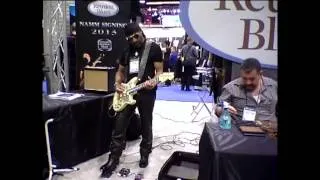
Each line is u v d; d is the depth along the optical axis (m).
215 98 1.99
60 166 2.62
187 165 2.61
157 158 3.08
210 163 1.51
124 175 2.65
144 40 2.50
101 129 3.07
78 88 2.97
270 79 1.47
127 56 2.59
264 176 1.37
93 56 2.22
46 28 1.94
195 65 3.49
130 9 1.91
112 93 3.09
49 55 2.02
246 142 1.52
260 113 1.66
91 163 2.90
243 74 1.41
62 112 2.52
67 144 2.64
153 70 2.68
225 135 1.64
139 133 3.64
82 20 2.01
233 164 1.41
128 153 3.21
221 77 1.75
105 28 2.05
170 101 5.41
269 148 1.43
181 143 3.58
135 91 2.65
